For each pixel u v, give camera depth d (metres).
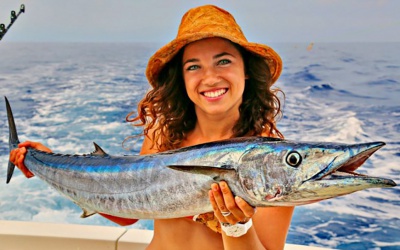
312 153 1.56
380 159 6.77
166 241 2.28
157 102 2.46
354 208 5.81
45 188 6.74
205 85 2.11
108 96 10.18
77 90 10.73
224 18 2.24
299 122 8.45
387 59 12.40
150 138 2.61
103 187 2.09
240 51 2.18
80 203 2.22
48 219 6.05
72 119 8.85
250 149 1.67
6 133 8.81
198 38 2.10
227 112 2.21
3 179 7.01
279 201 1.62
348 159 1.50
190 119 2.42
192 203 1.84
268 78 2.28
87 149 7.70
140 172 1.97
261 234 2.06
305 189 1.55
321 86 10.49
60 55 15.06
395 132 7.87
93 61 14.43
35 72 12.72
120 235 3.00
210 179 1.77
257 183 1.63
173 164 1.87
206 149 1.80
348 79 10.89
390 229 5.29
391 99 9.41
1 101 10.00
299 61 12.62
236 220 1.75
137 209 1.99
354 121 8.22
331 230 5.38
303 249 2.89
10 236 2.97
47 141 8.09
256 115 2.25
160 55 2.29
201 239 2.18
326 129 8.21
